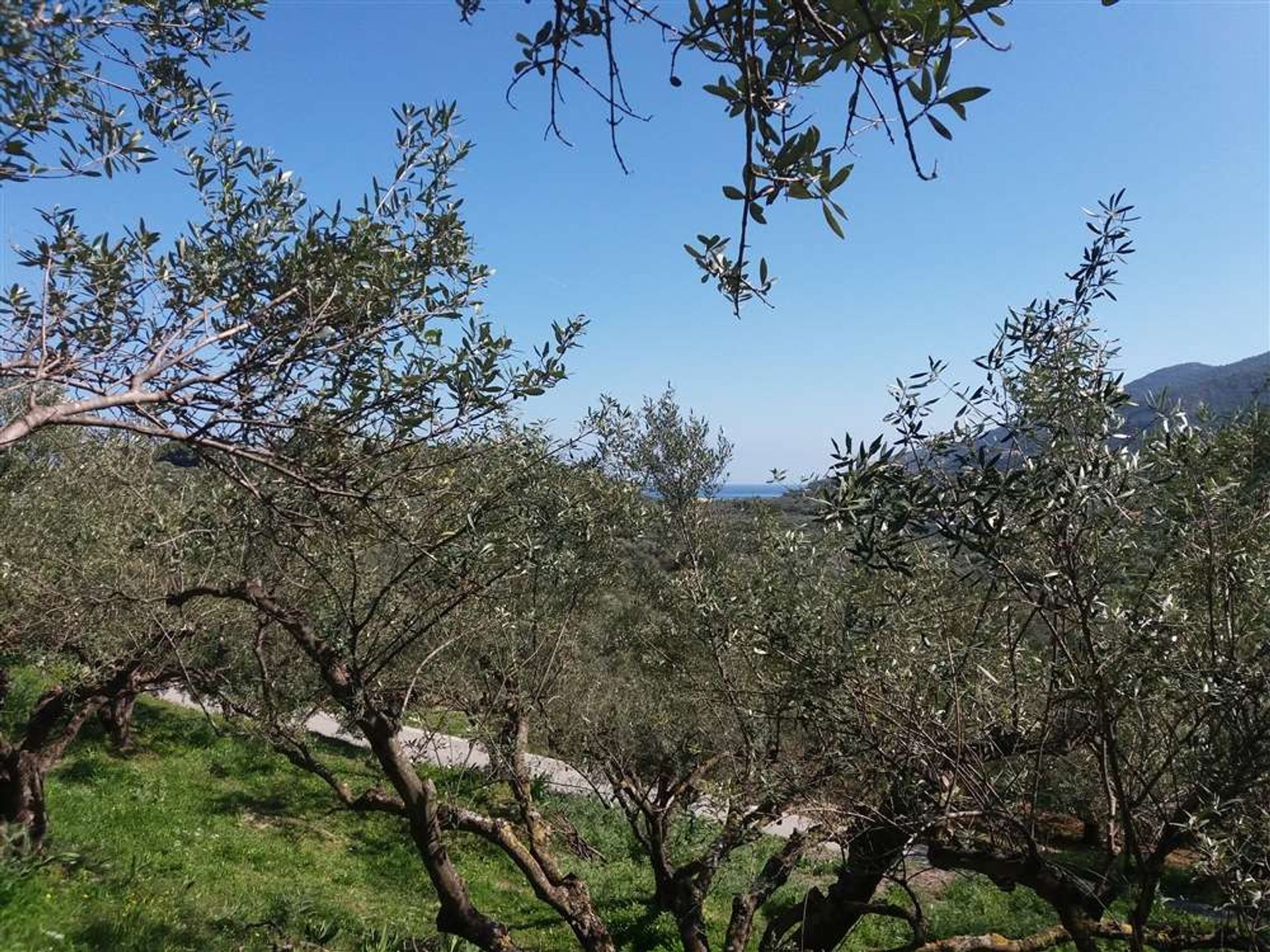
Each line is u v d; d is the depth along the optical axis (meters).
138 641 8.04
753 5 1.49
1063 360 3.38
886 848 5.02
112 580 7.75
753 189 1.56
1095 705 3.43
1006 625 3.89
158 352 2.63
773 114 1.58
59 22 2.06
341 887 10.21
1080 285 3.50
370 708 6.00
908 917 5.34
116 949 5.83
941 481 3.19
